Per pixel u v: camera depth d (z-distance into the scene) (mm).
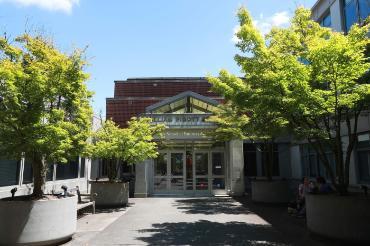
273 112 10016
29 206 7922
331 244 8516
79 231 10102
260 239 9023
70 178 18484
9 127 8430
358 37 8805
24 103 8477
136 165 21016
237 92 10891
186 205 16547
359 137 14523
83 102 10391
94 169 23141
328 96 9039
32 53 9023
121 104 27969
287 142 24016
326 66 8539
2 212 7816
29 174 13344
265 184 16531
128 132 15891
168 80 31688
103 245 8344
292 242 8688
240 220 12023
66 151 10289
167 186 22375
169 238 9125
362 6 14031
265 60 9711
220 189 22328
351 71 8469
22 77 8148
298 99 8703
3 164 11539
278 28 11164
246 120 17344
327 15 17781
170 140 21938
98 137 16156
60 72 8727
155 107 22297
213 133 20125
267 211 14344
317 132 9414
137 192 20766
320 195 9102
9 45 8664
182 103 23047
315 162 19453
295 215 12789
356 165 14617
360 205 8422
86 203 13617
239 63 10266
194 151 22719
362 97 8789
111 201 15594
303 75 8641
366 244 8297
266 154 21984
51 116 8656
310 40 9906
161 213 13844
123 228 10562
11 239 7742
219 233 9773
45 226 8062
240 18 10523
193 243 8570
